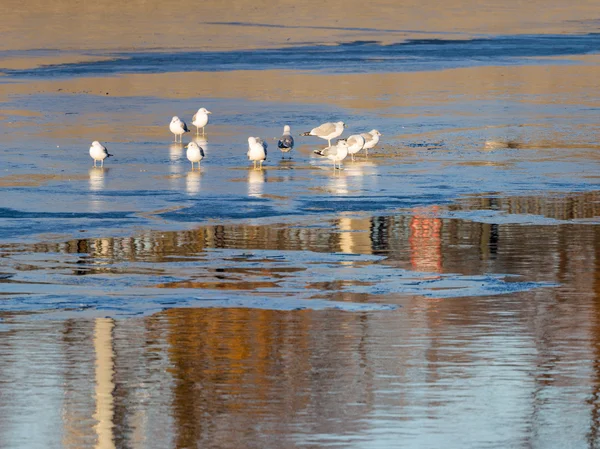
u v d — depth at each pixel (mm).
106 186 23031
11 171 24734
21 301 14430
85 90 40969
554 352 12484
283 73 47562
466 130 31641
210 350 12523
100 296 14695
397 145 29156
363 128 32062
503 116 34594
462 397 11180
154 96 39531
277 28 72375
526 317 13820
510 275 16000
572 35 69500
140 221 19625
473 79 45656
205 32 68812
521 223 19688
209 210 20656
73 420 10609
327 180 24016
